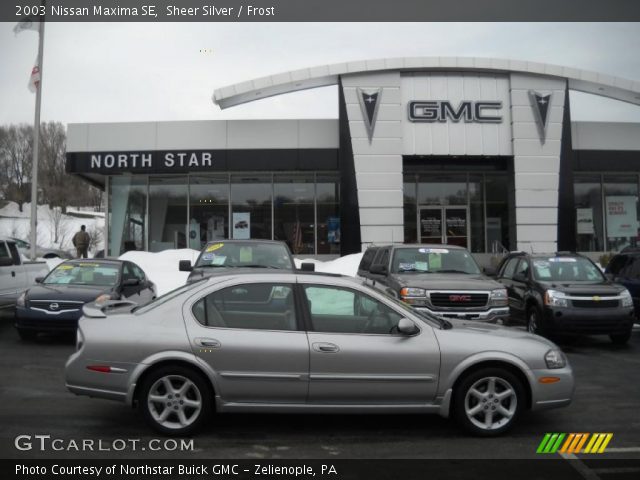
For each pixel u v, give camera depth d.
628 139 20.53
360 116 19.16
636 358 9.12
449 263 10.43
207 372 4.89
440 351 5.02
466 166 21.19
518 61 19.20
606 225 22.09
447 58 19.03
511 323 12.45
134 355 4.90
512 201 19.69
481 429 5.05
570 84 19.70
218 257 9.84
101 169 19.66
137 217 20.98
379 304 5.23
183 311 5.07
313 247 21.02
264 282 5.21
